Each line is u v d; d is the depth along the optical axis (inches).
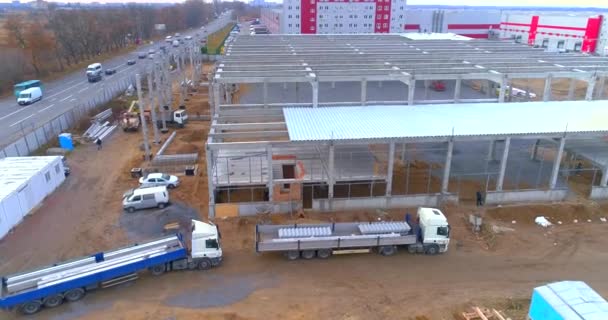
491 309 868.0
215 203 1238.3
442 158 1601.9
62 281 868.0
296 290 931.3
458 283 958.4
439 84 2465.6
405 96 2206.0
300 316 853.2
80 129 1993.1
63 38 3737.7
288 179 1235.9
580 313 703.1
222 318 846.5
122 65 3811.5
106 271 902.4
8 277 874.8
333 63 1787.6
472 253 1070.4
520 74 1596.9
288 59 1870.1
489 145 1632.6
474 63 1796.3
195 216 1237.1
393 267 1013.8
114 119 2198.6
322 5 4534.9
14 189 1177.4
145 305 883.4
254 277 973.2
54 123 1893.5
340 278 973.2
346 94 2196.1
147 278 969.5
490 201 1302.9
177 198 1344.7
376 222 1095.6
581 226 1200.2
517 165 1562.5
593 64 1855.3
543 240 1129.4
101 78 3189.0
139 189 1291.8
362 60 1851.6
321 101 2034.9
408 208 1279.5
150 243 995.3
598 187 1326.3
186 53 4047.7
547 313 740.0
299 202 1235.9
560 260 1045.8
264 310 869.8
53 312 866.1
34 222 1203.2
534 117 1395.2
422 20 4761.3
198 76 3221.0
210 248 981.8
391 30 4719.5
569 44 4106.8
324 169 1312.7
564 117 1395.2
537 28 4436.5
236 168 1317.7
